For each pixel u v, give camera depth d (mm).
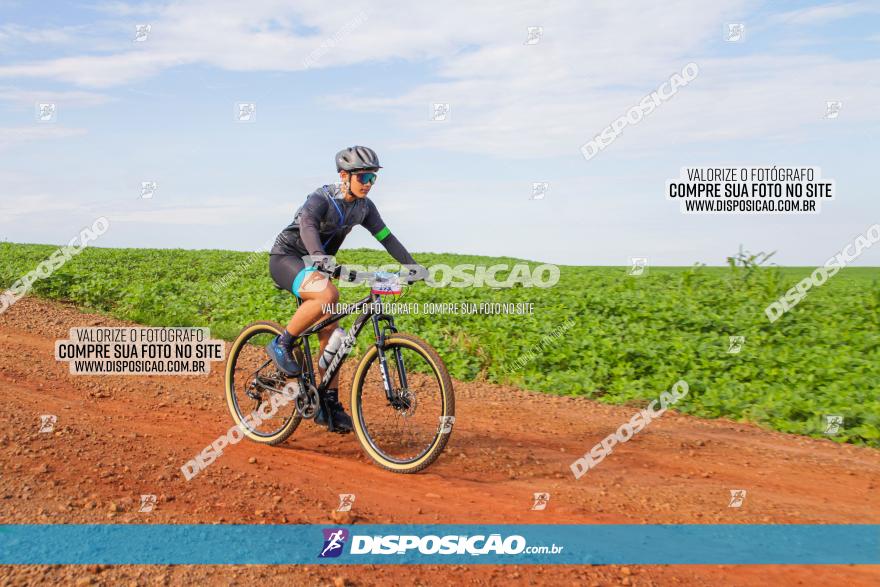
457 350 8641
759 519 3645
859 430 5523
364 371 4461
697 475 4457
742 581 2932
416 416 5785
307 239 4328
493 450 4910
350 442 4965
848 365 7672
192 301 12180
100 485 3578
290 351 4719
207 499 3561
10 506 3188
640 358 8156
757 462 4797
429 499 3814
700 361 7969
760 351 8289
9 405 4922
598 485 4184
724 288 14352
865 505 3926
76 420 4770
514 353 8406
